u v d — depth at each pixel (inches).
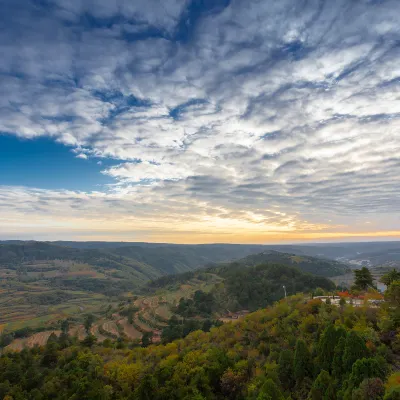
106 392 2608.3
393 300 2374.5
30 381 3014.3
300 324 2721.5
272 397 1727.4
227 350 2984.7
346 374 1647.4
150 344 4904.0
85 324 6683.1
